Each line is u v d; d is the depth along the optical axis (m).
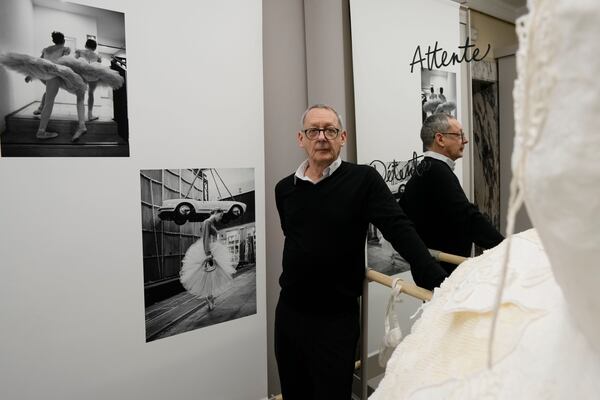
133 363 1.31
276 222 1.79
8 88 1.07
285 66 1.76
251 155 1.52
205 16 1.37
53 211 1.15
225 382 1.52
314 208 1.28
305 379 1.38
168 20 1.30
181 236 1.38
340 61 1.57
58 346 1.18
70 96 1.15
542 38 0.18
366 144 1.43
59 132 1.14
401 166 1.28
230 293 1.51
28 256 1.12
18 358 1.12
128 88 1.24
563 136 0.17
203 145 1.40
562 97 0.17
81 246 1.20
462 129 1.06
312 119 1.27
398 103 1.29
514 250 0.42
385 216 1.14
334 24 1.59
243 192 1.51
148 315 1.33
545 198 0.19
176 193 1.36
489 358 0.25
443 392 0.34
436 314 0.44
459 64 1.07
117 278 1.26
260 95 1.52
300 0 1.78
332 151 1.27
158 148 1.31
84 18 1.16
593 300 0.21
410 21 1.23
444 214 1.11
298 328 1.30
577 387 0.24
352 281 1.26
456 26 1.08
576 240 0.19
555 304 0.31
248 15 1.47
